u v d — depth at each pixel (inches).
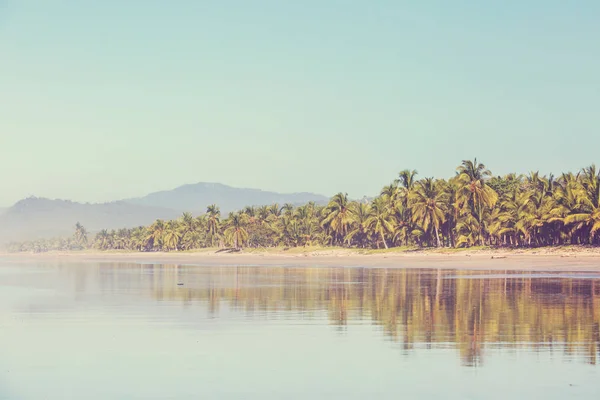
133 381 789.9
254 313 1443.2
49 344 1036.5
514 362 866.1
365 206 6599.4
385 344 1016.2
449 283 2327.8
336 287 2219.5
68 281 2768.2
